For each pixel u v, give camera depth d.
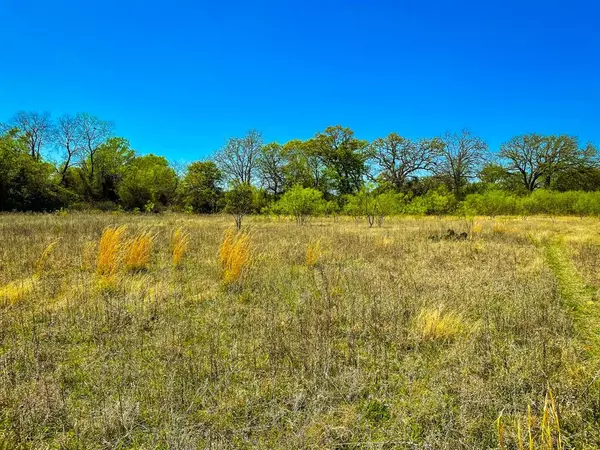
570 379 2.93
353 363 3.29
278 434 2.39
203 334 3.89
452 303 4.78
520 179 40.00
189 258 7.85
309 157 38.12
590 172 37.06
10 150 25.75
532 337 3.80
